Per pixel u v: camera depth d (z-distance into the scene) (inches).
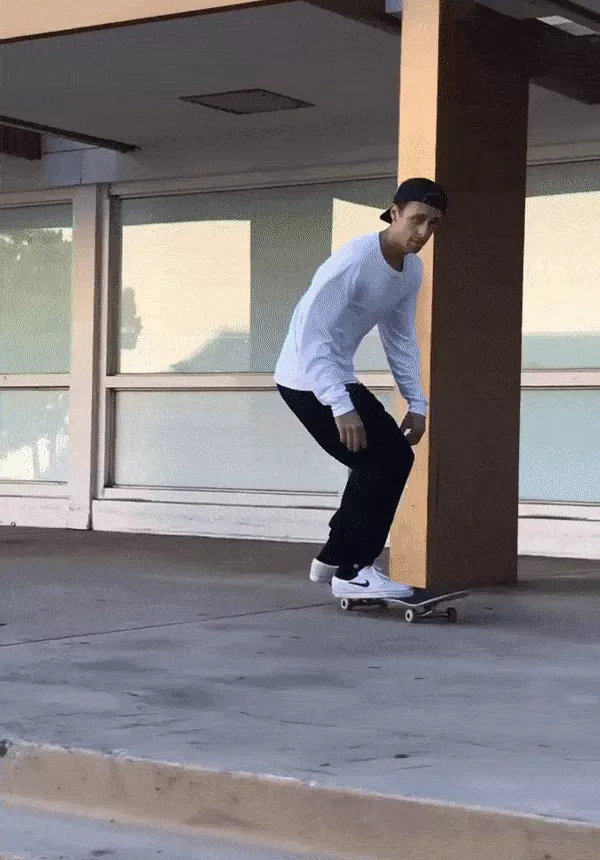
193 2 230.2
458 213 239.8
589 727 128.3
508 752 118.1
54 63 290.8
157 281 374.9
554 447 319.3
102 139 364.8
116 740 122.3
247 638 183.2
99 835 112.2
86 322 381.7
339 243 348.8
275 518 352.8
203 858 106.2
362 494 205.2
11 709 135.5
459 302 241.6
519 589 246.1
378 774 110.4
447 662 165.3
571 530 312.2
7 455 395.5
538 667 162.1
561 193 318.7
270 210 358.6
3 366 395.9
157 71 296.5
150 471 375.6
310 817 108.2
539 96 308.7
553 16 262.5
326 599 226.2
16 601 219.1
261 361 359.6
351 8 241.8
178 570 272.1
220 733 125.3
